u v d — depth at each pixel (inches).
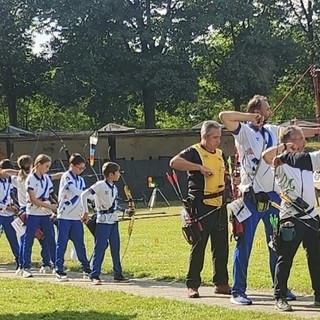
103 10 1660.9
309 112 1872.5
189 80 1684.3
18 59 1736.0
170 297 351.3
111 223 407.8
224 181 349.7
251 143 323.6
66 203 428.1
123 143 1428.4
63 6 1685.5
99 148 1393.9
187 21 1699.1
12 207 473.4
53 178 460.8
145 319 294.8
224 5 1694.1
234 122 323.3
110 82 1668.3
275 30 1852.9
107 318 301.3
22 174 464.1
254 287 374.0
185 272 432.5
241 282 326.0
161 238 636.1
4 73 1764.3
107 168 407.2
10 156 1320.1
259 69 1763.0
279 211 317.1
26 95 1807.3
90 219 414.9
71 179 430.6
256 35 1769.2
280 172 304.8
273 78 1806.1
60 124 1978.3
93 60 1664.6
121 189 1317.7
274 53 1806.1
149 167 1348.4
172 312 306.2
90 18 1692.9
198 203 345.4
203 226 345.1
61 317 307.1
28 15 1694.1
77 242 433.4
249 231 325.4
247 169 325.1
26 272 444.5
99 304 333.4
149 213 906.7
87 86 1701.5
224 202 348.8
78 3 1678.2
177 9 1715.1
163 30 1669.5
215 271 356.8
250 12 1721.2
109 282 410.0
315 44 1855.3
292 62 1829.5
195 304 324.5
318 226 307.7
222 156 350.6
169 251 541.6
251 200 323.0
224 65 1782.7
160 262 481.4
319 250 310.7
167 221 820.0
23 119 1971.0
